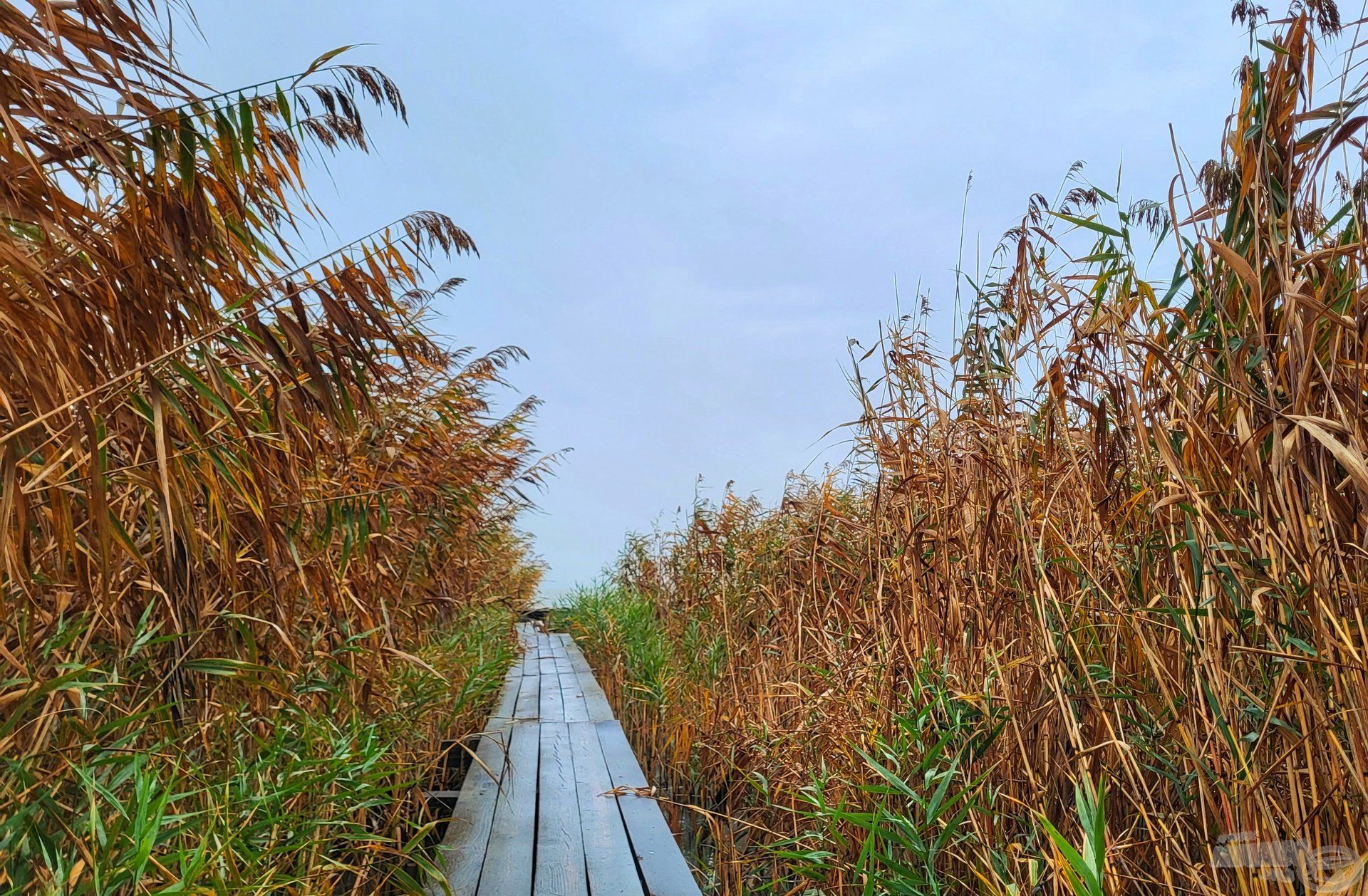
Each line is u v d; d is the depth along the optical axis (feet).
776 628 15.05
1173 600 6.09
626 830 11.14
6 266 4.71
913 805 7.73
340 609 10.30
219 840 5.73
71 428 5.39
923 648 8.85
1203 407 5.24
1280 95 4.89
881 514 10.71
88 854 4.80
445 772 14.19
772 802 10.89
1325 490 4.38
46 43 4.83
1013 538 7.52
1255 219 4.82
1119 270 6.17
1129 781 6.31
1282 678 4.70
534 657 30.76
